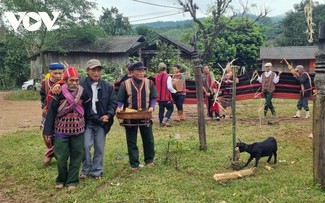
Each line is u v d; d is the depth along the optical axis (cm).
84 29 3241
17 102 2403
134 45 3331
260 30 4166
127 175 635
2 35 2808
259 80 1241
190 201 510
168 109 1130
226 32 3691
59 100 573
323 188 539
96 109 613
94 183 595
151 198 528
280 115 1325
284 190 541
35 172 668
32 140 954
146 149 681
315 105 538
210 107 1238
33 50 3541
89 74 609
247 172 605
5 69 4544
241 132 989
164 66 1114
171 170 650
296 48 3741
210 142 856
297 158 707
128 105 658
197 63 774
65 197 545
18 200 552
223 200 514
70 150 592
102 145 625
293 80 1274
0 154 805
